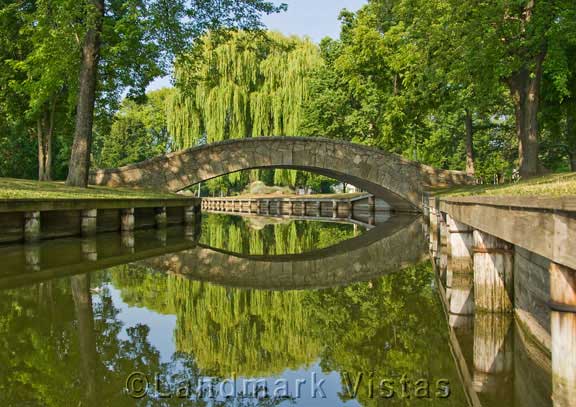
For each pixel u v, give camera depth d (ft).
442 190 76.18
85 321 18.12
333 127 100.83
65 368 13.56
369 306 22.27
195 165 78.59
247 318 20.11
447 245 31.32
